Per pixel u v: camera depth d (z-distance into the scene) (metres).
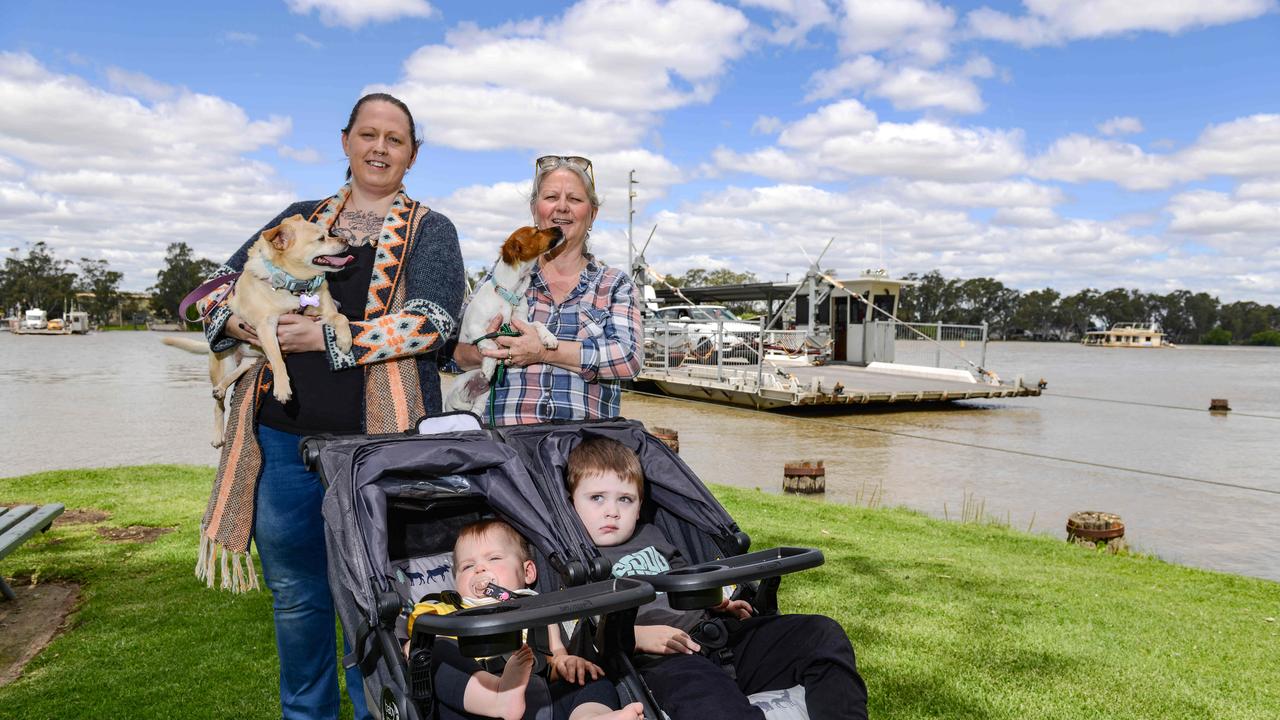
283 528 3.11
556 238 3.29
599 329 3.32
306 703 3.23
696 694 2.23
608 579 2.49
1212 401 22.89
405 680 2.13
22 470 12.86
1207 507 11.12
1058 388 31.66
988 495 11.70
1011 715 4.03
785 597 5.74
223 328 3.18
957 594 5.96
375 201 3.46
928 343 29.75
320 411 3.11
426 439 2.80
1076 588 6.38
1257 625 5.64
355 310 3.29
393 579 2.42
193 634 4.78
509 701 2.13
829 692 2.30
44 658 4.44
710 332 26.89
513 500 2.73
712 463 14.10
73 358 48.28
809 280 33.41
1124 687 4.41
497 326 3.27
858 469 13.57
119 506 8.28
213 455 14.39
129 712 3.81
